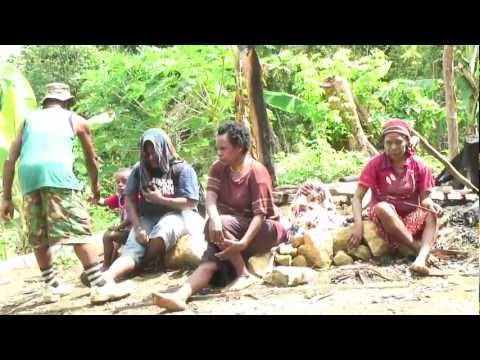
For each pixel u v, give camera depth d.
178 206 5.39
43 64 14.46
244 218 4.78
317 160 10.11
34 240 4.62
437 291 4.16
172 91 11.31
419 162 5.02
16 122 8.45
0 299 5.04
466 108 9.92
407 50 14.17
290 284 4.51
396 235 4.91
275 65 12.05
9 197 4.77
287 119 13.94
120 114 11.70
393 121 4.99
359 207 5.12
